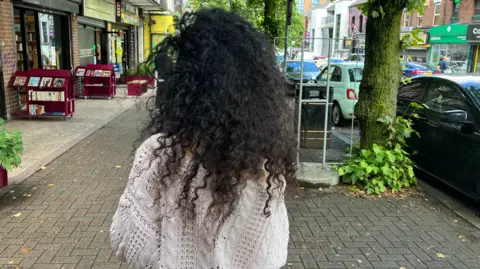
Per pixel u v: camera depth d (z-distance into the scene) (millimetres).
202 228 1128
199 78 1095
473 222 4430
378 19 5215
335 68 10625
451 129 5246
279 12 14219
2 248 3584
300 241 3908
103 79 13773
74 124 9211
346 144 8031
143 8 22094
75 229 3982
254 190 1161
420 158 6000
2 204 4559
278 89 1187
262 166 1148
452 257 3662
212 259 1137
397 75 5355
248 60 1133
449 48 29422
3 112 9078
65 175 5641
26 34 10234
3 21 8875
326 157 6785
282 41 9156
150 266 1157
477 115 4902
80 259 3443
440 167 5477
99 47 16734
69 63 13094
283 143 1186
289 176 1258
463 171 4980
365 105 5410
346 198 5031
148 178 1150
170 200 1132
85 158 6527
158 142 1142
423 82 6441
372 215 4559
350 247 3811
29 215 4285
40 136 7910
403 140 5398
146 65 1251
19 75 9320
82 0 13258
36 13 10977
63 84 9398
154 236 1146
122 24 19812
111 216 4305
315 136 7281
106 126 9242
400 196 5152
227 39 1140
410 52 34469
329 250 3748
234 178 1095
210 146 1071
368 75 5379
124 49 21016
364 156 5340
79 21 14031
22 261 3385
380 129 5391
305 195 5047
